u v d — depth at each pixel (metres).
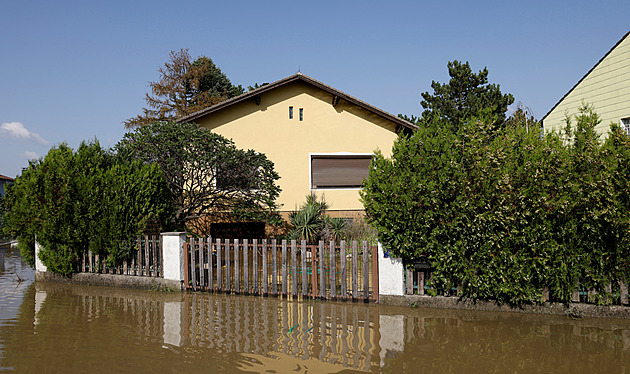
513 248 7.31
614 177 6.74
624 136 6.96
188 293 9.41
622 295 6.98
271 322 7.19
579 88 16.64
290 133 16.52
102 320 7.44
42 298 9.15
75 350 5.96
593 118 7.29
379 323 7.06
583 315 7.15
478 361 5.46
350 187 16.84
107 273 10.41
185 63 37.03
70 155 10.54
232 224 15.31
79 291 9.80
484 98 24.41
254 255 9.09
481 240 7.40
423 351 5.81
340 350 5.87
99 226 10.13
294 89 16.59
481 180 7.29
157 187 10.80
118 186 10.03
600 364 5.32
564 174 6.98
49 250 10.75
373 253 8.31
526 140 7.51
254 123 16.31
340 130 16.78
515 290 7.35
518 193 7.14
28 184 10.56
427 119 8.34
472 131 7.62
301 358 5.59
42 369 5.30
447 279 7.73
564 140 7.43
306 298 8.68
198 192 12.61
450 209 7.52
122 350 5.94
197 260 9.91
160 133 11.88
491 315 7.41
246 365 5.38
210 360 5.54
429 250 7.73
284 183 16.39
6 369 5.30
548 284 7.29
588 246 6.95
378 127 16.95
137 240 10.05
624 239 6.66
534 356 5.59
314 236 14.48
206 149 11.99
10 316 7.73
